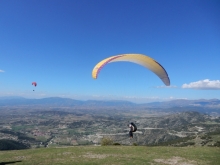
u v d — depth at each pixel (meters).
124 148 24.66
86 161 18.55
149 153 21.59
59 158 20.03
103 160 18.84
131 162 17.98
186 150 22.78
